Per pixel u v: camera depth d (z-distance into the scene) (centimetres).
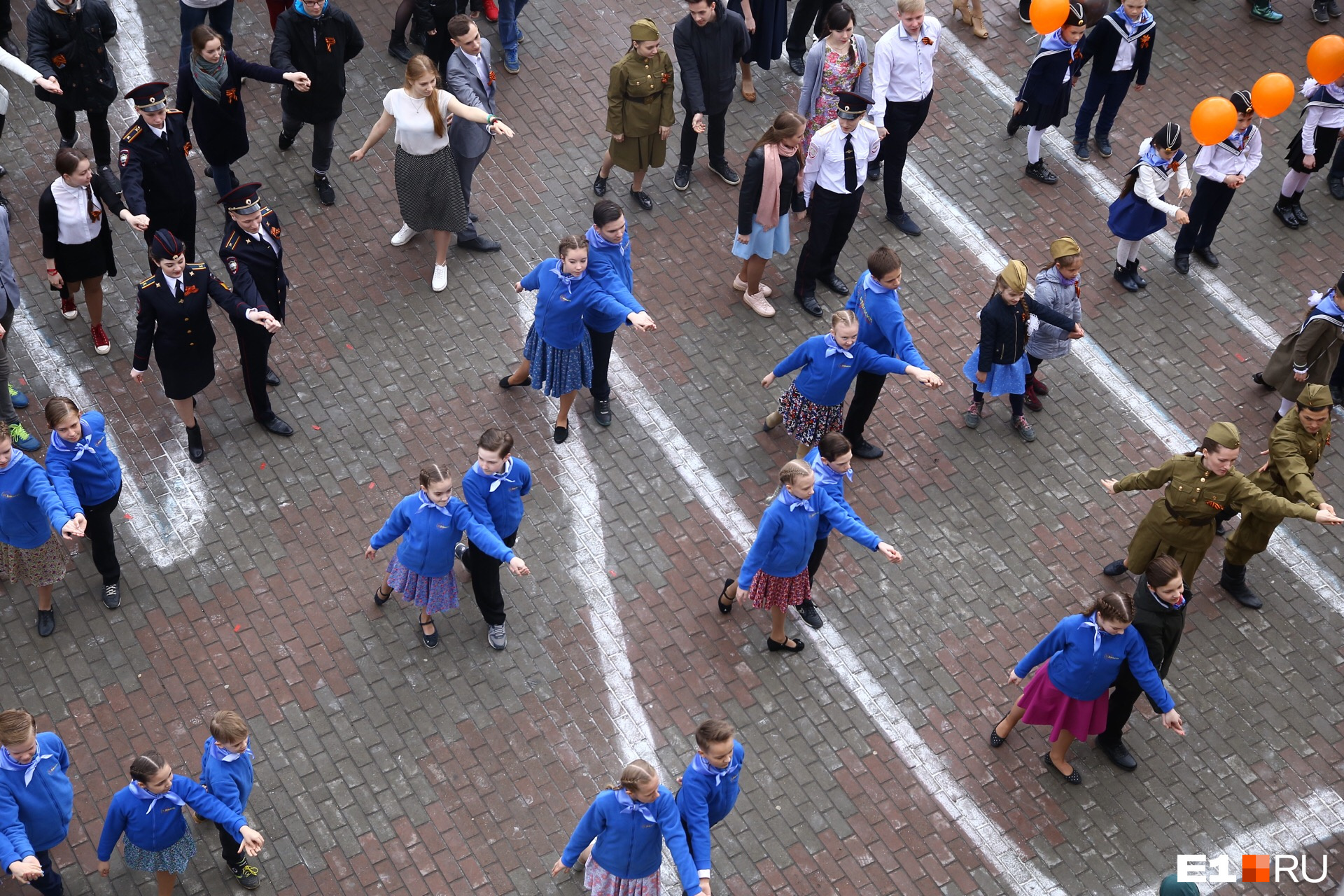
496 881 890
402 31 1418
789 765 962
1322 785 984
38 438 1095
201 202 1281
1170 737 1005
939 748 981
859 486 1139
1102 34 1344
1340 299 1112
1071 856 934
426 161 1167
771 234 1191
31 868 769
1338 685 1045
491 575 954
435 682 988
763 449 1152
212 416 1131
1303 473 994
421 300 1231
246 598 1022
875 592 1068
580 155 1370
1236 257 1348
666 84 1238
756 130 1423
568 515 1094
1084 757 989
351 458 1112
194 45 1146
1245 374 1248
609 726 973
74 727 943
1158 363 1250
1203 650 1059
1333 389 1230
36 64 1175
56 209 1056
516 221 1302
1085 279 1315
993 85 1489
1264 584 1105
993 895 909
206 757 818
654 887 836
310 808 916
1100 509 1138
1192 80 1512
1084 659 897
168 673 977
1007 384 1138
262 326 1038
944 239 1334
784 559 951
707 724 784
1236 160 1259
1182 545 1010
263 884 878
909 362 1045
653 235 1311
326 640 1004
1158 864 934
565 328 1067
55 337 1165
